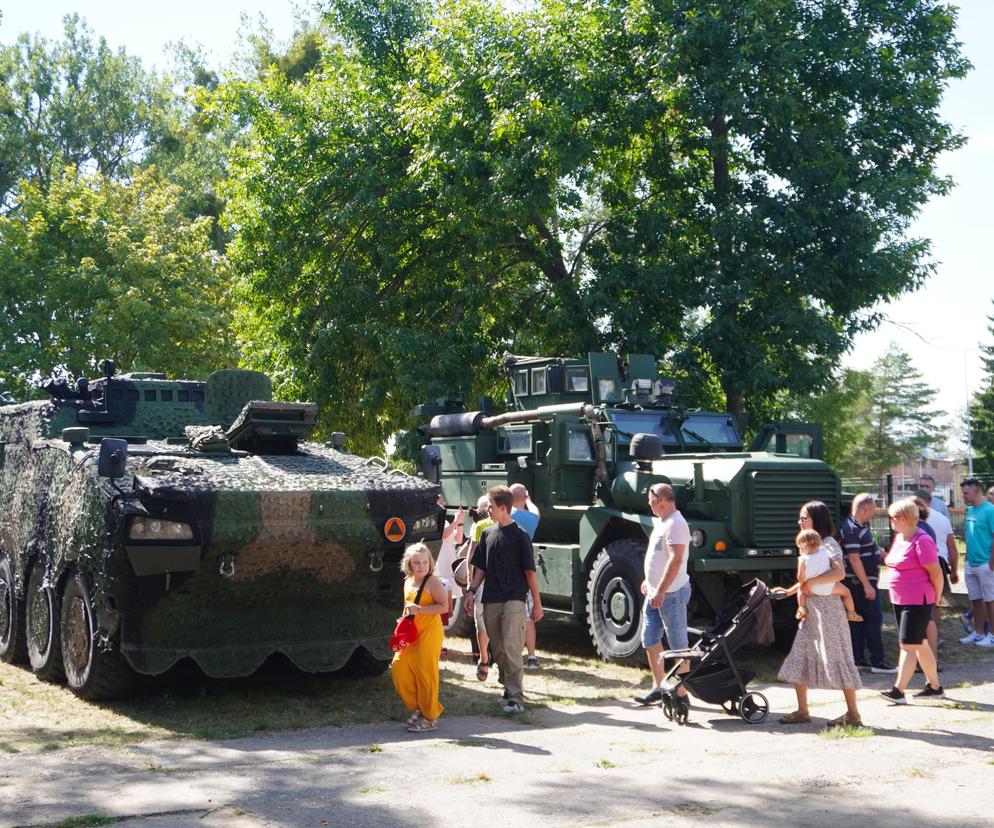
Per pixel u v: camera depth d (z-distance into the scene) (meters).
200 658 8.54
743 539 11.20
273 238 21.34
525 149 18.19
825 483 11.57
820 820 5.58
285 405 9.89
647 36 18.91
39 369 28.50
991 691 9.72
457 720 8.41
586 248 20.47
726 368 18.80
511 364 14.56
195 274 30.42
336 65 23.56
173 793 5.95
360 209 19.88
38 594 9.99
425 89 19.89
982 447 62.88
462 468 13.94
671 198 19.69
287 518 8.49
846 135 19.59
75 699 9.00
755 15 18.16
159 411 11.12
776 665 11.26
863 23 20.09
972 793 6.14
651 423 12.91
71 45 45.44
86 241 29.31
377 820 5.48
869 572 11.01
